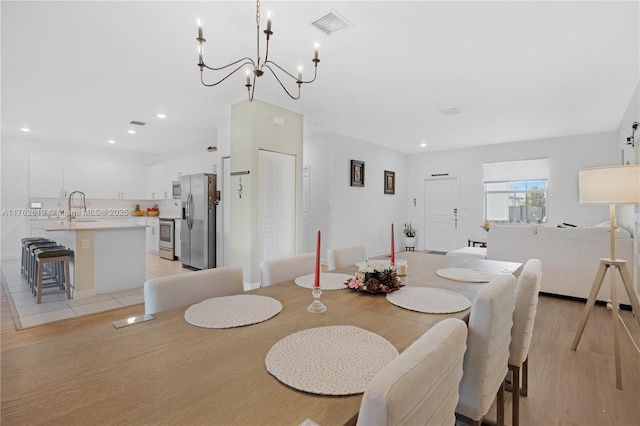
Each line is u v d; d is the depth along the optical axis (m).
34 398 0.66
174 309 1.23
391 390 0.53
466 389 1.15
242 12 2.24
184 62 3.02
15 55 2.88
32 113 4.65
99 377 0.75
